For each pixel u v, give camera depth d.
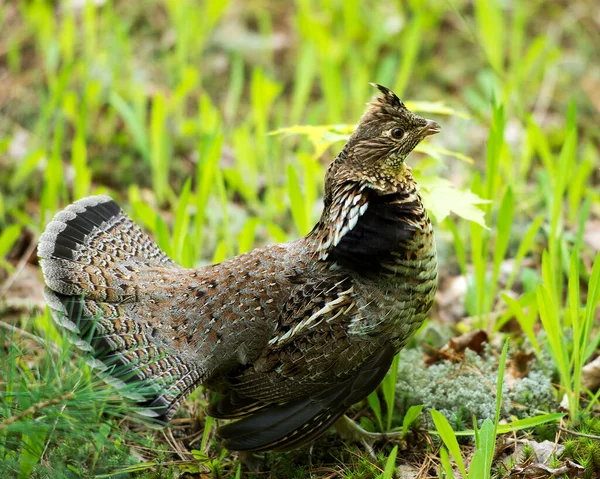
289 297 7.82
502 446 7.89
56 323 7.74
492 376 8.83
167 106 13.48
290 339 7.72
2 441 6.88
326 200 8.01
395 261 7.65
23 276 10.84
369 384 7.84
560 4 16.27
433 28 15.68
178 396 7.43
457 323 10.25
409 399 8.70
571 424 8.20
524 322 8.75
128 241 8.50
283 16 16.03
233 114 13.54
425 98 14.36
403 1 15.97
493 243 11.47
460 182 12.52
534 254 11.15
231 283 7.92
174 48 15.05
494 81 13.65
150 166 12.78
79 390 6.84
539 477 7.48
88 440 7.19
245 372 7.87
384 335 7.77
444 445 8.09
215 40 15.09
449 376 8.88
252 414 7.98
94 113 13.32
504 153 11.35
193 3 15.34
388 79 13.33
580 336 8.50
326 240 7.82
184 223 9.81
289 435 7.62
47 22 14.11
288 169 9.62
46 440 7.56
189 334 7.81
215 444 8.40
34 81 14.25
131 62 14.51
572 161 10.55
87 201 8.57
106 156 12.94
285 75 14.88
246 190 12.02
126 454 7.87
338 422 8.29
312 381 7.74
